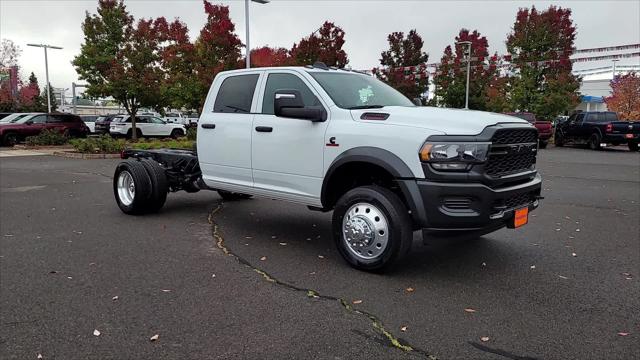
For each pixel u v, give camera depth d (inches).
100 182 430.6
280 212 299.6
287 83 215.2
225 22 890.7
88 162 621.3
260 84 226.5
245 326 136.7
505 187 170.7
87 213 292.7
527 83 1129.4
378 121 179.3
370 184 196.9
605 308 151.8
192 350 123.0
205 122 248.2
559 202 342.3
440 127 166.1
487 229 165.2
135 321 139.6
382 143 173.6
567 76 1118.4
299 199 207.2
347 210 185.6
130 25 980.6
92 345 125.4
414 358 120.3
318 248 217.9
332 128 189.8
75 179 450.9
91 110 2970.0
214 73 885.2
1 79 1526.8
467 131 162.4
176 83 973.2
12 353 121.3
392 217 171.9
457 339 130.3
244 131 226.2
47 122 967.6
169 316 143.1
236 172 233.6
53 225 259.3
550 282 174.9
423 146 163.6
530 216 292.4
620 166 607.5
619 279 178.5
